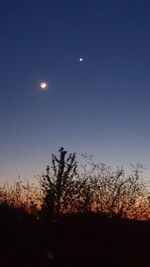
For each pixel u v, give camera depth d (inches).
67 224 643.5
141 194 741.9
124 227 658.8
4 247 542.3
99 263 564.4
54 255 555.2
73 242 601.6
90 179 745.0
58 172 734.5
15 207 702.5
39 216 678.5
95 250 587.8
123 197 733.3
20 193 738.8
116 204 721.6
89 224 642.8
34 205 709.3
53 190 720.3
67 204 711.1
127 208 724.7
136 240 620.7
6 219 639.8
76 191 725.3
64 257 557.6
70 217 672.4
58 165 740.0
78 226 639.8
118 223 660.7
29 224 642.8
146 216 732.7
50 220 658.8
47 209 694.5
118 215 681.0
